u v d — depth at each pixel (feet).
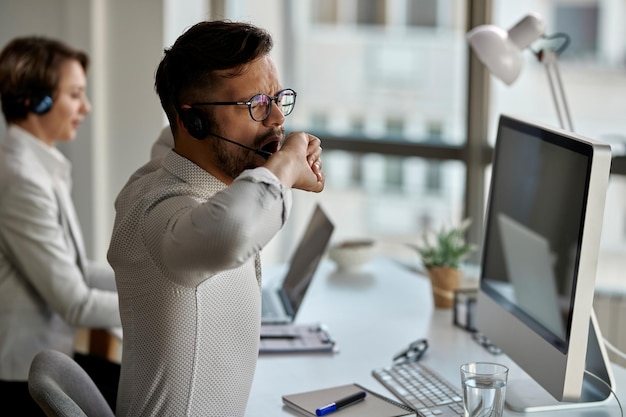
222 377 5.02
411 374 6.45
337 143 12.14
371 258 9.68
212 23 4.89
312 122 12.53
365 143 11.84
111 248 4.99
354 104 12.13
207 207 4.36
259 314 5.21
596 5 10.14
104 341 8.80
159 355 4.87
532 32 7.43
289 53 12.57
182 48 4.83
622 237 10.09
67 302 7.84
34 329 8.00
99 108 12.45
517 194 6.41
